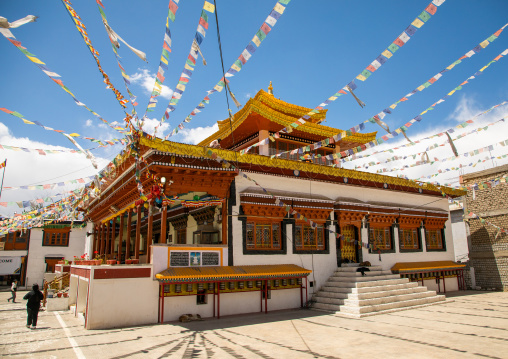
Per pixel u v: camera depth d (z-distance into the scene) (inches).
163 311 514.3
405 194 906.1
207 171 569.0
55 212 748.6
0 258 1309.1
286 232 676.7
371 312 562.6
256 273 585.3
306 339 398.9
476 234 994.1
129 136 442.9
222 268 577.9
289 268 642.2
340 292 643.5
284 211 672.4
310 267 693.3
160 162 527.5
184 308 540.7
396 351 343.3
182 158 546.3
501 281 923.4
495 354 327.9
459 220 1248.8
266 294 605.6
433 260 923.4
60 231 1397.6
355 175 786.8
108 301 482.9
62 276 845.2
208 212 672.4
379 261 801.6
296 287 664.4
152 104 314.8
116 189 701.3
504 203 933.2
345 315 556.4
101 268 485.4
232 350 351.6
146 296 511.8
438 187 941.2
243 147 922.1
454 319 514.6
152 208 548.7
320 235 732.0
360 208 780.0
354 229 791.7
